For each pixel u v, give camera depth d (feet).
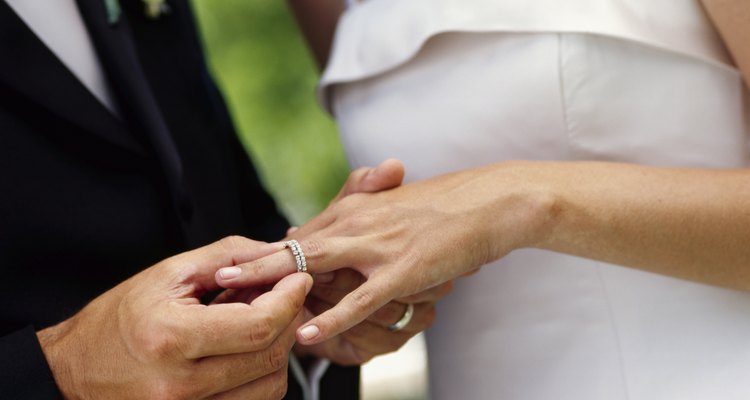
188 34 4.24
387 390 7.50
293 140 8.50
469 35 3.83
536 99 3.74
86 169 3.74
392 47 3.89
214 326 3.32
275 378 3.47
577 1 3.73
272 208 4.40
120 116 3.89
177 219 3.87
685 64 3.72
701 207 3.55
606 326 3.79
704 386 3.73
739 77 3.73
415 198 3.61
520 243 3.60
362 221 3.59
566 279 3.81
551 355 3.84
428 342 4.05
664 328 3.76
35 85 3.67
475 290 3.91
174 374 3.35
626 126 3.74
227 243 3.52
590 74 3.72
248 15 8.64
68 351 3.45
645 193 3.58
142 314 3.36
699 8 3.73
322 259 3.52
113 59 3.86
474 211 3.57
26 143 3.66
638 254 3.60
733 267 3.58
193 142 4.09
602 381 3.79
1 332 3.60
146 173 3.84
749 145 3.77
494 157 3.82
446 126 3.84
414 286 3.54
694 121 3.73
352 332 3.84
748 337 3.72
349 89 4.02
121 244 3.75
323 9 4.42
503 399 3.89
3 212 3.60
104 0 3.90
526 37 3.76
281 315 3.37
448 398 4.00
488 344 3.91
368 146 3.97
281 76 8.58
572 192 3.59
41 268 3.65
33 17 3.80
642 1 3.72
